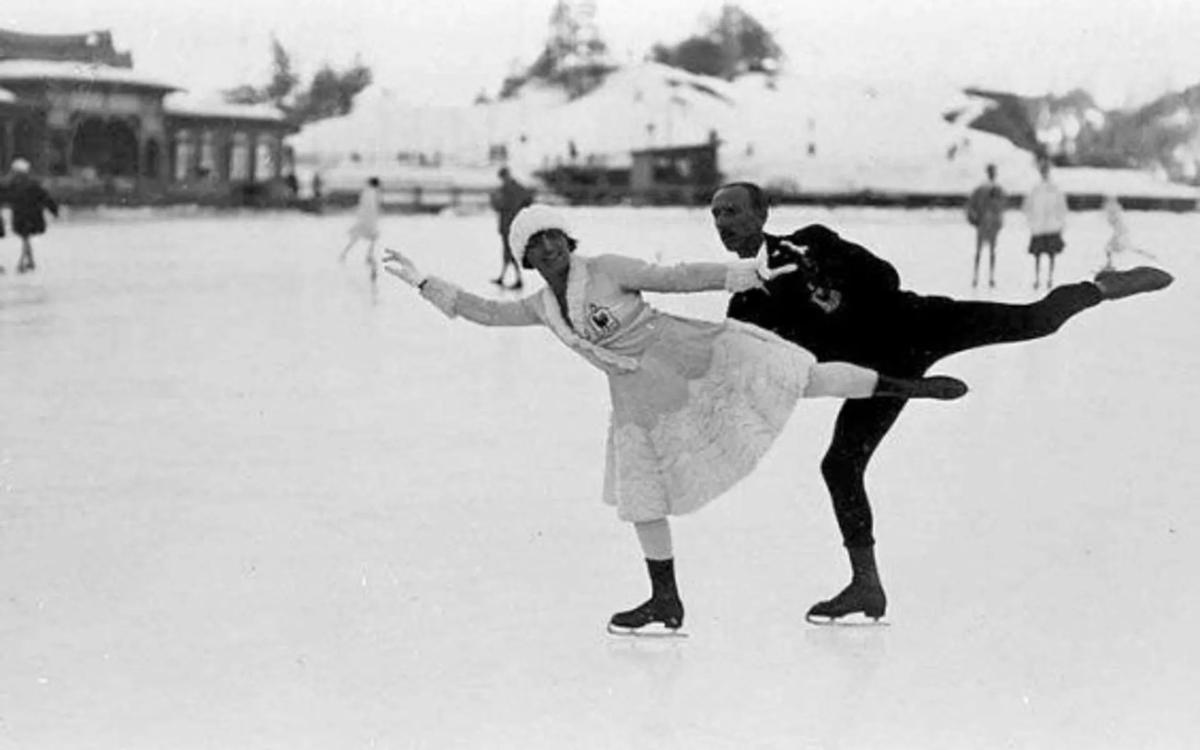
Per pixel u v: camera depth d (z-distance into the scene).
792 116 68.62
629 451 7.20
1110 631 7.21
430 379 15.91
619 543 9.02
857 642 7.07
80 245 39.12
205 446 11.95
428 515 9.67
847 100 70.12
